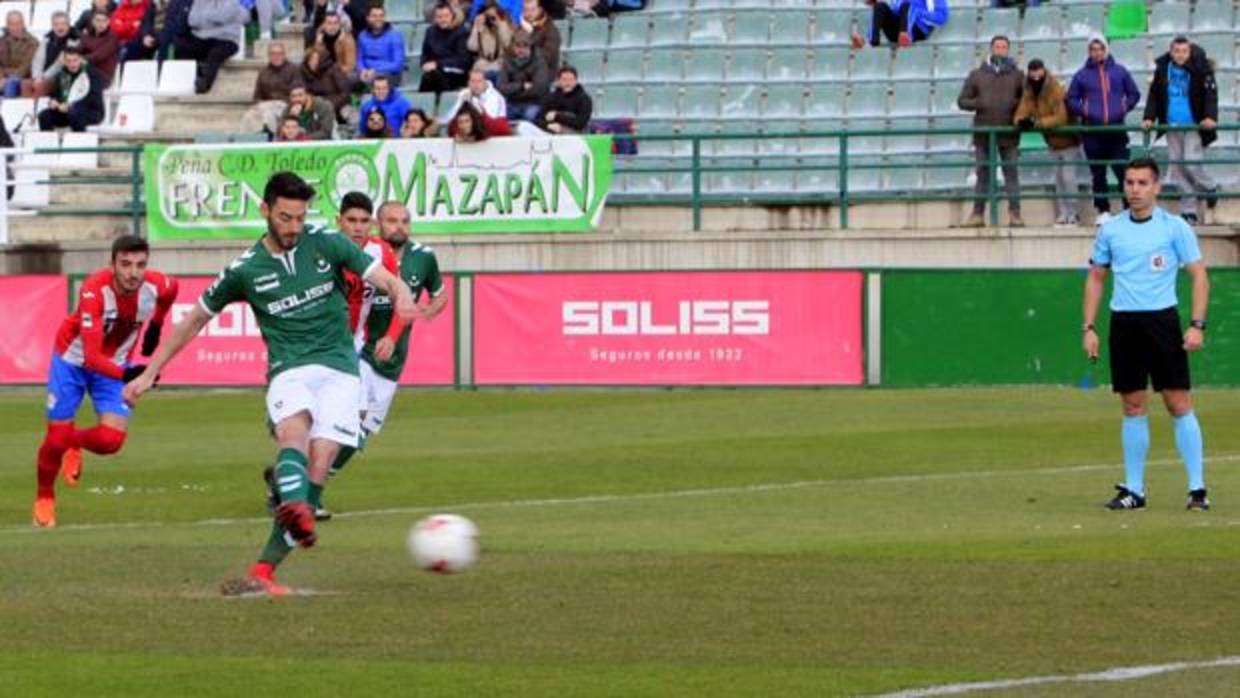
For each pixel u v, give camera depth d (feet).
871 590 91.91
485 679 73.41
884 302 213.66
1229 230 214.69
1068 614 85.46
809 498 132.77
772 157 244.63
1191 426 123.65
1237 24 255.09
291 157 236.84
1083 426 177.27
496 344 222.69
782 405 200.34
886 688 71.26
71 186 261.03
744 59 264.93
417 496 136.77
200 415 201.67
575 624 84.28
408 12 283.38
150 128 272.31
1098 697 69.51
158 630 83.66
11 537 117.80
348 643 80.43
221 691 71.87
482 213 231.71
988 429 175.94
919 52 259.39
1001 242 218.79
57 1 313.32
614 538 112.57
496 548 108.06
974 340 212.84
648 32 271.08
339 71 252.83
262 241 95.25
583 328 220.23
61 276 231.71
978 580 94.38
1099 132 223.10
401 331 130.62
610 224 242.99
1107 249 124.98
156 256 240.73
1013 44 258.57
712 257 225.35
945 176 247.50
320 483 95.04
